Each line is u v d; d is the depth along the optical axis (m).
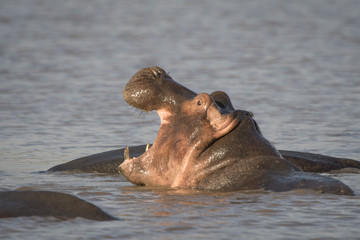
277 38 152.88
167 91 36.50
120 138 55.28
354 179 38.69
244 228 26.86
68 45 140.75
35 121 62.97
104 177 40.75
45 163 45.12
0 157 47.00
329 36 154.50
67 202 28.61
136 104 36.75
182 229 26.69
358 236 25.75
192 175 35.22
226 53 128.62
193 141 35.50
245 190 33.44
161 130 36.69
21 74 99.56
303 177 33.72
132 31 170.62
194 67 109.69
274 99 77.00
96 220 27.77
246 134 35.72
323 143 51.88
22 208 28.14
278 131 57.53
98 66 111.12
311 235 25.91
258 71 103.62
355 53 124.56
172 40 153.00
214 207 30.36
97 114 67.62
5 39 147.38
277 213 29.05
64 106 72.56
